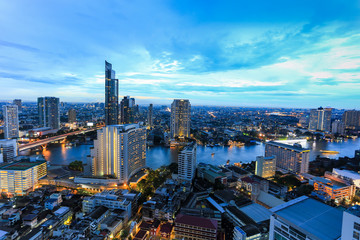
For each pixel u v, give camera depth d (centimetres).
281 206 12731
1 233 16512
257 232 16325
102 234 17212
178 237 17900
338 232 10312
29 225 18612
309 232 10338
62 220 19938
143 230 18175
